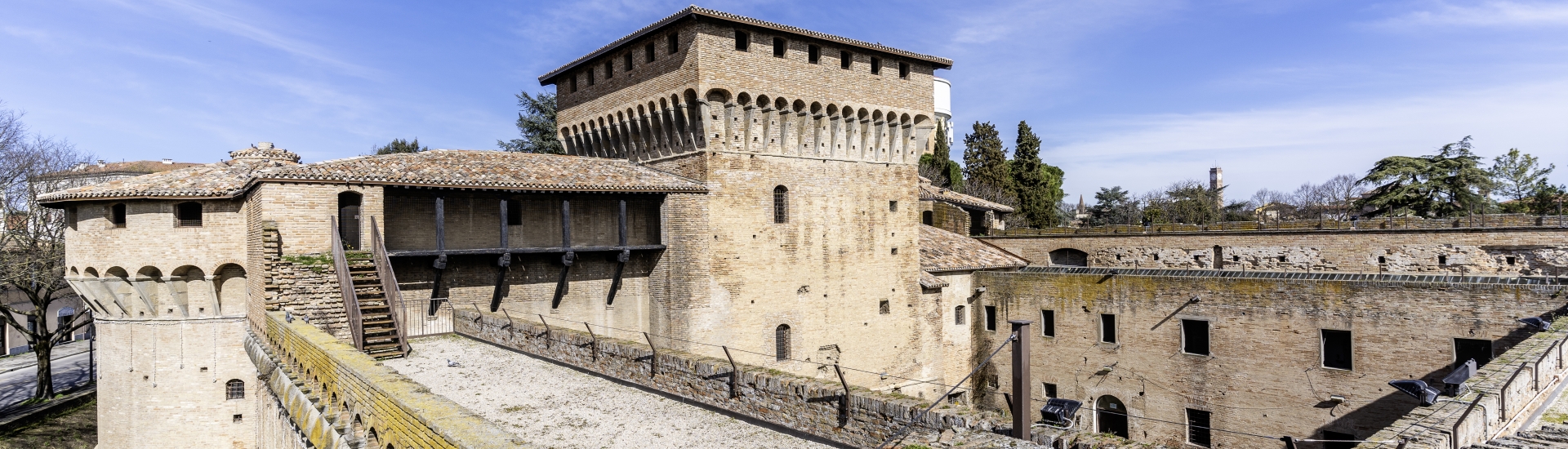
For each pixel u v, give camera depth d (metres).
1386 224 41.97
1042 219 82.12
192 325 32.19
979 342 46.06
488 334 29.00
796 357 38.78
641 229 38.41
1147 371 38.50
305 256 27.41
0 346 67.94
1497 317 29.64
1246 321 35.50
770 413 18.56
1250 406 35.34
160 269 31.17
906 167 43.28
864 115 41.06
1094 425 40.34
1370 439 16.03
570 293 35.88
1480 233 37.62
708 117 35.53
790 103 38.16
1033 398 42.97
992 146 80.12
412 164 32.22
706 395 20.28
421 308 32.00
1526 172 71.00
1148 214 90.44
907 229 43.25
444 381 22.86
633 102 38.88
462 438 9.91
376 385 13.34
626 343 23.11
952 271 44.69
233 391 32.66
